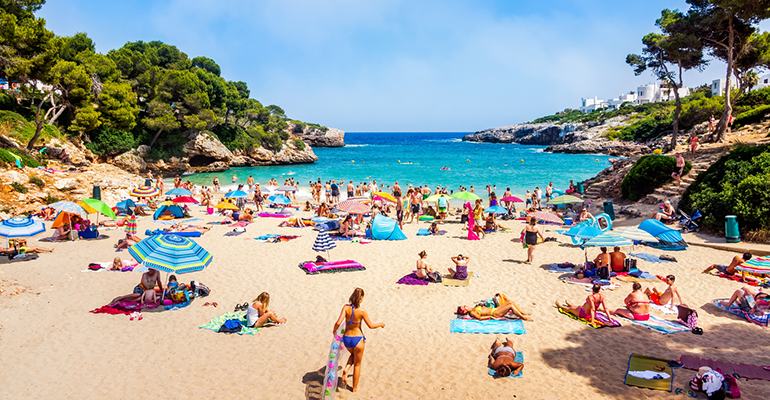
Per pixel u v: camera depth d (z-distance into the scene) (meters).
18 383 7.32
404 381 7.39
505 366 7.43
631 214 21.23
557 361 7.93
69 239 17.61
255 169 61.22
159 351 8.49
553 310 10.32
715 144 28.77
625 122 103.00
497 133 171.62
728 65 29.05
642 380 7.00
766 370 7.15
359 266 13.99
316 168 62.03
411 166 63.53
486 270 13.66
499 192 37.28
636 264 13.06
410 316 10.17
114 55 50.75
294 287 12.27
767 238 14.66
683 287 11.57
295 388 7.20
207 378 7.51
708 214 16.72
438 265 14.38
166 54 63.84
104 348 8.59
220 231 20.14
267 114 77.94
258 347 8.68
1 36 27.72
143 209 24.23
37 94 41.00
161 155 51.09
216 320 9.94
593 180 31.91
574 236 12.27
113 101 43.97
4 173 22.70
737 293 9.83
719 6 27.05
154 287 11.11
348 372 7.65
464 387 7.17
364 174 53.12
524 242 14.46
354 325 6.96
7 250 15.12
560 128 126.94
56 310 10.44
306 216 25.00
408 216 24.11
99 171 32.91
